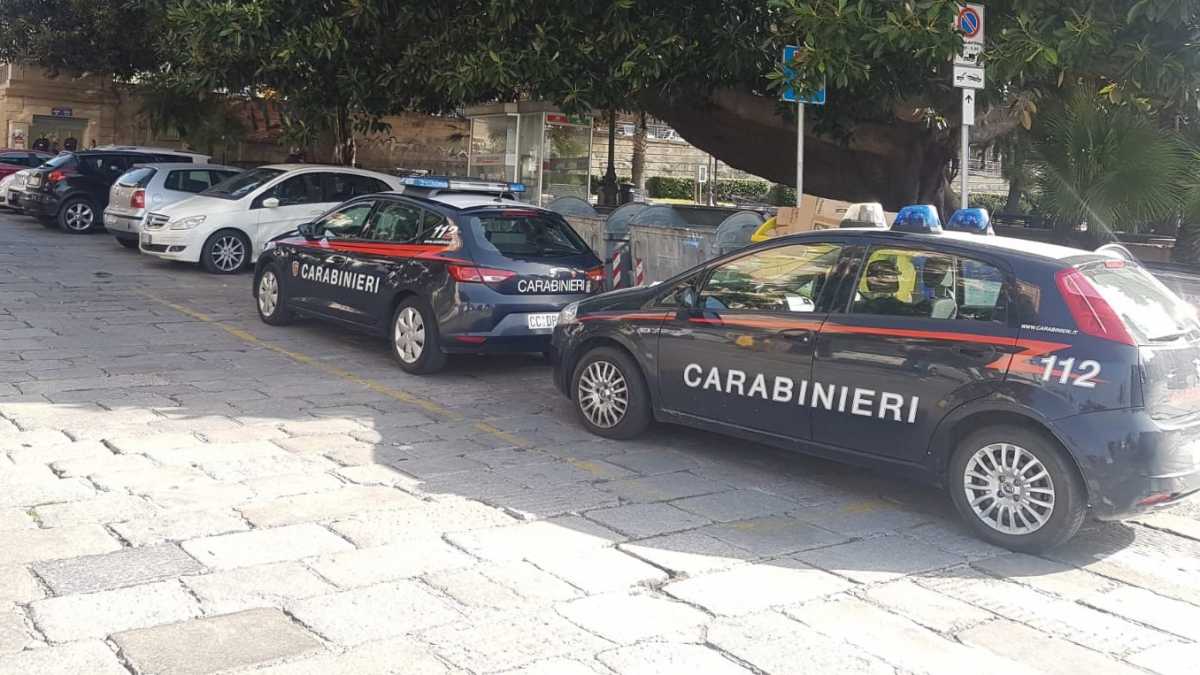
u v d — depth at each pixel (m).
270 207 14.98
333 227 10.21
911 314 5.76
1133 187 10.43
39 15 27.72
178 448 6.43
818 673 3.94
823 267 6.20
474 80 12.50
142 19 25.08
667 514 5.73
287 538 5.03
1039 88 12.25
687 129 16.33
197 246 14.60
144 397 7.67
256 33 13.33
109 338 9.84
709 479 6.43
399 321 9.10
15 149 30.14
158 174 16.62
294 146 16.34
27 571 4.50
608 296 7.42
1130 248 12.91
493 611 4.34
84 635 3.94
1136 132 10.43
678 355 6.75
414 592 4.48
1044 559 5.32
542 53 11.98
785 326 6.20
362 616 4.22
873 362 5.80
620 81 12.27
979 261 5.62
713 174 39.66
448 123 32.75
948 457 5.63
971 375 5.43
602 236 12.49
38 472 5.82
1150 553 5.47
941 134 13.80
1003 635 4.38
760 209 11.59
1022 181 12.30
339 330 10.97
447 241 8.85
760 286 6.46
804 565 5.07
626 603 4.49
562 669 3.86
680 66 12.53
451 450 6.77
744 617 4.41
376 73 14.49
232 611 4.21
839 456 6.02
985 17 10.07
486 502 5.75
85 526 5.05
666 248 11.17
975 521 5.51
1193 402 5.33
